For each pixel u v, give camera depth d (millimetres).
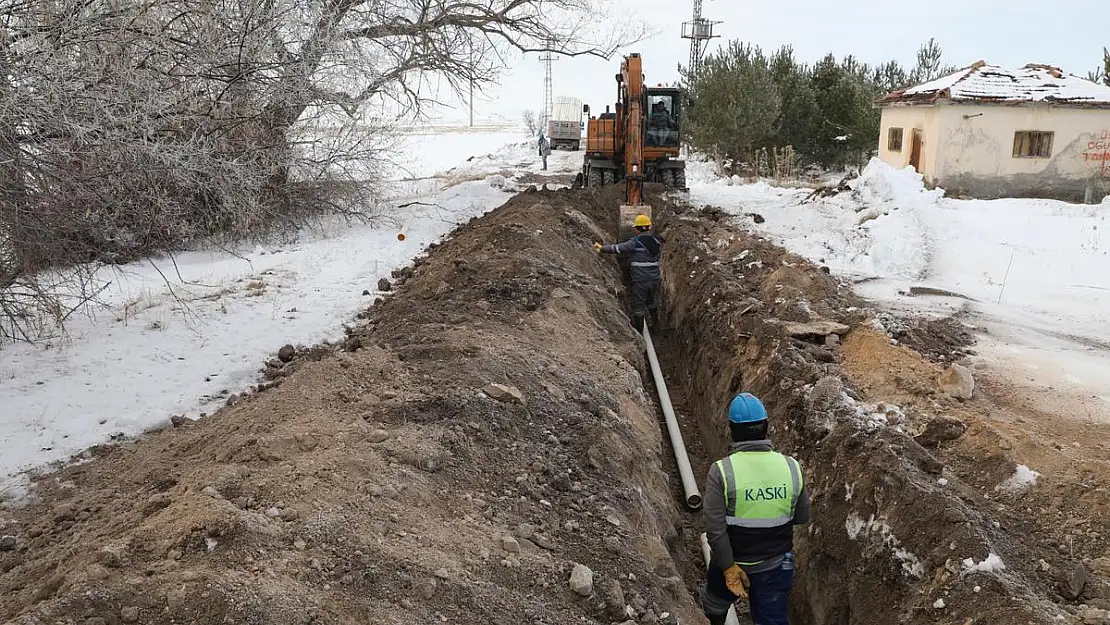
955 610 4766
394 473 4742
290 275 11258
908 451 6172
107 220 9195
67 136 7379
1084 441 6527
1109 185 18750
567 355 7781
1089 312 10047
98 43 7984
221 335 8414
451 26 17266
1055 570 5070
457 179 25562
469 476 5066
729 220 16000
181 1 9047
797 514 4984
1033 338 9102
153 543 3680
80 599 3223
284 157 12445
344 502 4262
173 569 3490
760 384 8297
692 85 30000
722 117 27109
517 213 13141
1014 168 18984
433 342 7172
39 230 7391
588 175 19797
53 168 7363
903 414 6922
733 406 5012
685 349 11328
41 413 6301
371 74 13820
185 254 12750
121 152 7641
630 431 6617
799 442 7246
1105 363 8273
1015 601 4559
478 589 3873
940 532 5207
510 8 18188
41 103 6828
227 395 6887
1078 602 4848
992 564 4863
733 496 4844
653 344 12242
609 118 19953
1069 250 12844
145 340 8180
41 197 7336
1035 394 7461
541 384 6617
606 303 9852
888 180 16375
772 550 4926
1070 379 7816
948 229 13969
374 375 6363
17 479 5324
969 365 8203
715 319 10219
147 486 4852
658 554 5070
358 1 13406
